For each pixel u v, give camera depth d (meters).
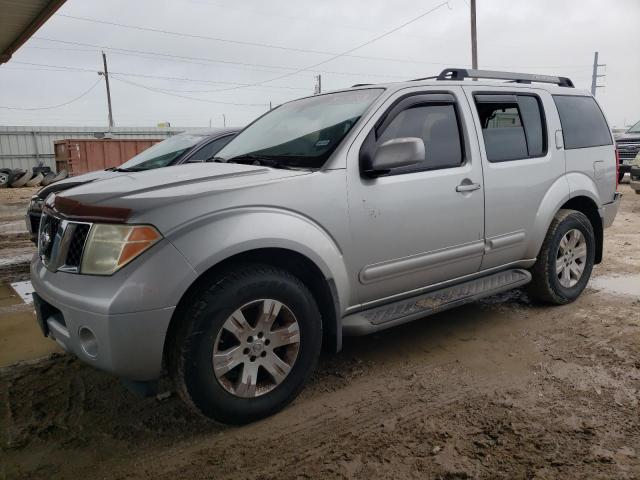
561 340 3.98
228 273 2.73
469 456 2.56
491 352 3.80
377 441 2.73
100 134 24.44
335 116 3.56
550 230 4.47
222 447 2.72
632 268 6.06
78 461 2.64
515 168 4.07
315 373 3.55
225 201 2.75
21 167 29.20
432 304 3.57
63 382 3.47
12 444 2.78
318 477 2.45
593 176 4.80
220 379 2.72
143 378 2.60
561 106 4.64
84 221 2.67
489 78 4.29
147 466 2.59
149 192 2.76
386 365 3.64
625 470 2.41
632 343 3.87
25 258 7.54
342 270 3.14
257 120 4.46
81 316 2.56
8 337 4.35
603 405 3.00
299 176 3.02
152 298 2.49
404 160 3.06
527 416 2.91
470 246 3.82
